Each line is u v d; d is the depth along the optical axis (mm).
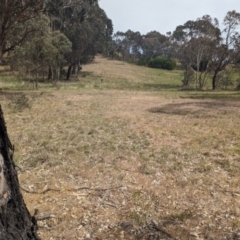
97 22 42906
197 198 4691
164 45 82438
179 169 5961
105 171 5828
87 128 9672
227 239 3609
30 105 14797
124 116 12414
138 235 3703
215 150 7332
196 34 38094
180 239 3613
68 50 32500
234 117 12188
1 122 2357
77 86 32688
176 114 13242
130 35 84562
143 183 5266
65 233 3730
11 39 22875
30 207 4324
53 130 9344
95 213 4223
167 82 45469
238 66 41094
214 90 33562
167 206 4426
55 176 5531
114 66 57438
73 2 23375
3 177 2275
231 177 5562
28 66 26453
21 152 6883
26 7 18438
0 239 2143
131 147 7465
